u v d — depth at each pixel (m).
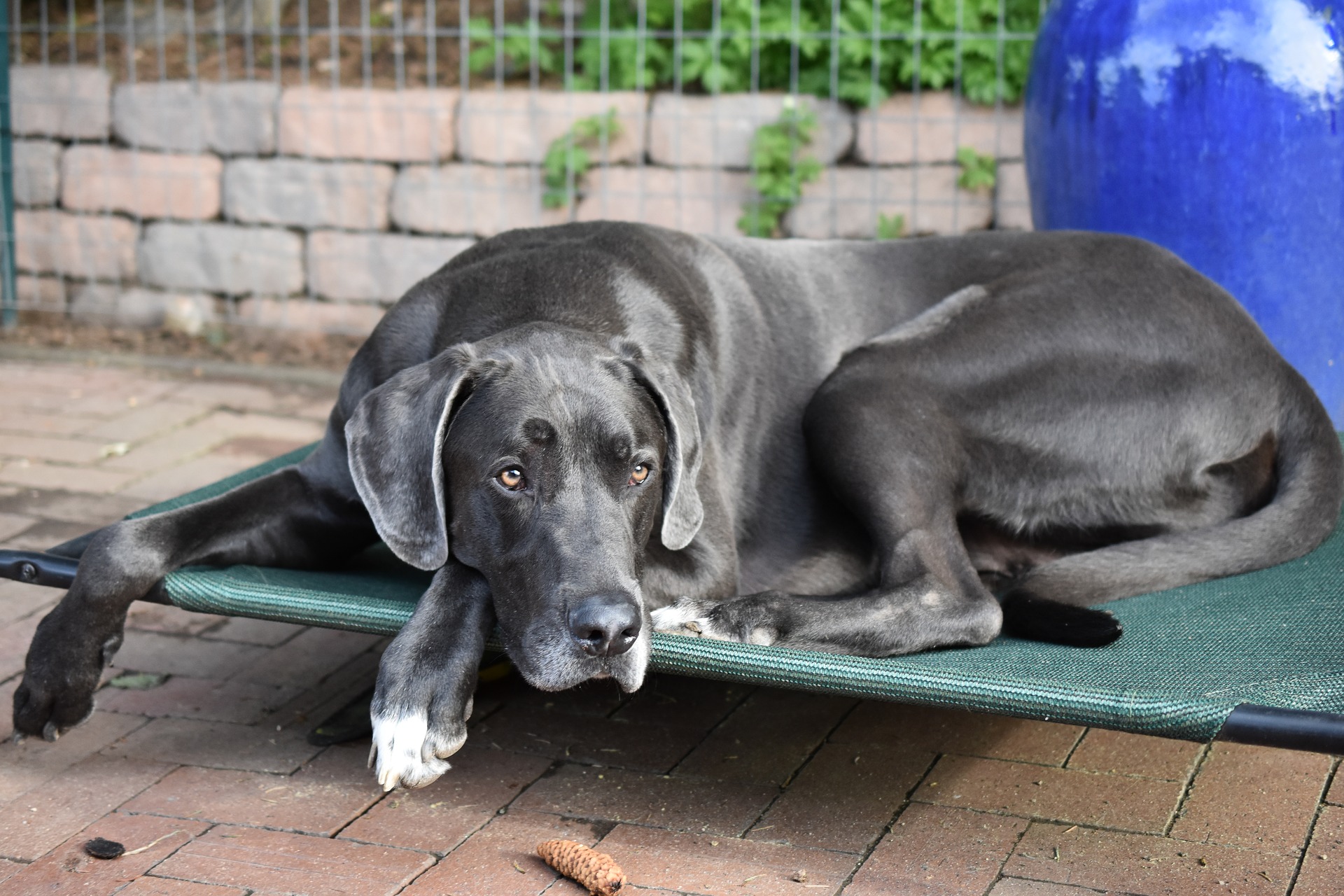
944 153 6.53
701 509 2.95
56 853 2.79
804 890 2.68
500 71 6.72
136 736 3.30
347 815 2.95
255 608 2.94
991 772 3.14
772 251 3.72
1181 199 4.36
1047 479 3.40
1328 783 3.06
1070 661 2.79
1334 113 4.25
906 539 3.21
